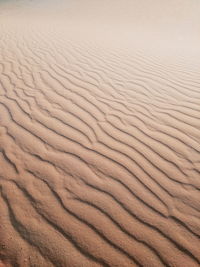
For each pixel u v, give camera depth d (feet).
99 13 49.75
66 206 5.81
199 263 4.87
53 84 12.40
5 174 6.53
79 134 8.42
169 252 5.01
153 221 5.60
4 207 5.65
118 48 21.62
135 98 11.57
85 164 7.11
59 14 51.13
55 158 7.24
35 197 5.97
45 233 5.18
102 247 5.00
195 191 6.47
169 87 13.28
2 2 72.74
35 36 24.48
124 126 9.11
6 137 7.95
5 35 23.62
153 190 6.40
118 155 7.56
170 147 8.10
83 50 19.95
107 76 14.32
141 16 45.96
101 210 5.77
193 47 24.85
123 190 6.34
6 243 4.92
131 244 5.10
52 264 4.65
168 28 38.65
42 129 8.53
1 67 14.19
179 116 10.13
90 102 10.77
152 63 17.62
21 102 10.26
